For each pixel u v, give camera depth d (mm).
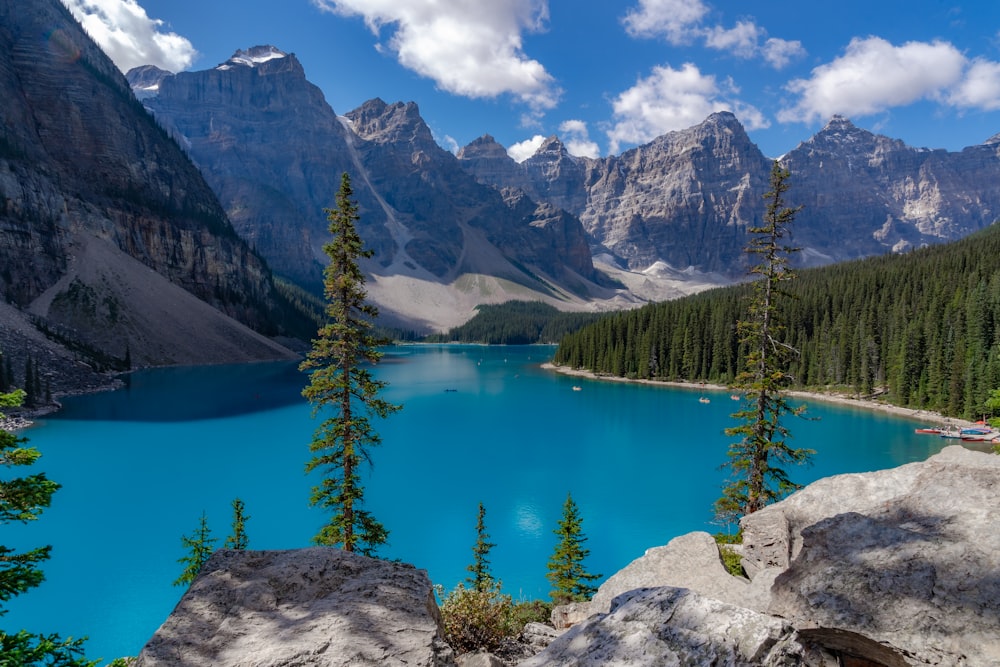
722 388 128375
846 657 6730
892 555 7164
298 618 7145
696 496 53188
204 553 29016
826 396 114812
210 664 6191
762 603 11953
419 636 6930
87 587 33375
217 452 67875
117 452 67375
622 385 139125
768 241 26422
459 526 45406
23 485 8695
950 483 8867
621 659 5340
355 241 22969
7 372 90562
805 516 10812
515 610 19734
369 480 58375
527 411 102438
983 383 83750
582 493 54062
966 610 5984
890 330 112375
